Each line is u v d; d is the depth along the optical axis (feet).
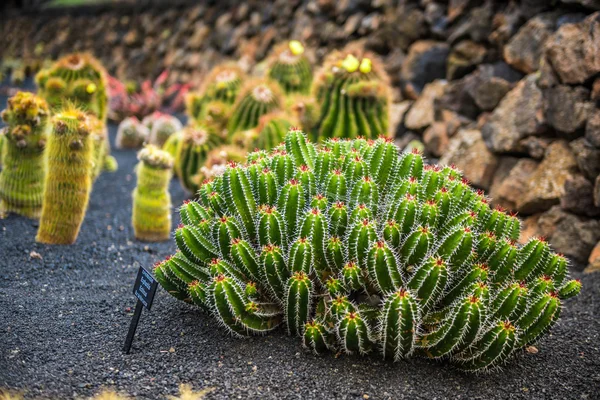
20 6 55.42
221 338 10.21
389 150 10.43
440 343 9.50
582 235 14.06
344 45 24.45
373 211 10.11
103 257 13.35
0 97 36.19
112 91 31.73
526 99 16.01
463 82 18.22
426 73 19.92
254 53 30.25
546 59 15.39
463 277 9.82
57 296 11.44
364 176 10.12
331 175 10.23
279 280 9.84
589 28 14.69
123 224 15.66
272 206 10.27
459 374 9.70
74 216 13.62
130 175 20.84
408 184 10.03
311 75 19.45
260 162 10.60
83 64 18.01
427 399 9.21
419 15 20.45
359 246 9.53
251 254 9.91
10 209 14.71
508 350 9.48
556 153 15.01
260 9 31.19
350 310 9.44
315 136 15.72
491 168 16.39
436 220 9.86
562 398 9.43
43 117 14.24
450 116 18.37
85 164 13.46
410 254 9.59
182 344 10.09
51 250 13.30
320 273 9.91
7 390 8.99
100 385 9.23
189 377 9.42
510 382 9.68
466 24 18.83
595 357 10.34
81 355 9.81
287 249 10.07
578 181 14.24
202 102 19.61
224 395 9.12
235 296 9.68
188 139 17.62
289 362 9.68
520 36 17.06
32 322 10.53
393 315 9.13
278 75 19.06
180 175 17.90
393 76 21.09
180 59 35.70
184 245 10.37
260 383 9.32
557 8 16.65
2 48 51.80
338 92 15.60
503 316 9.70
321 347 9.75
